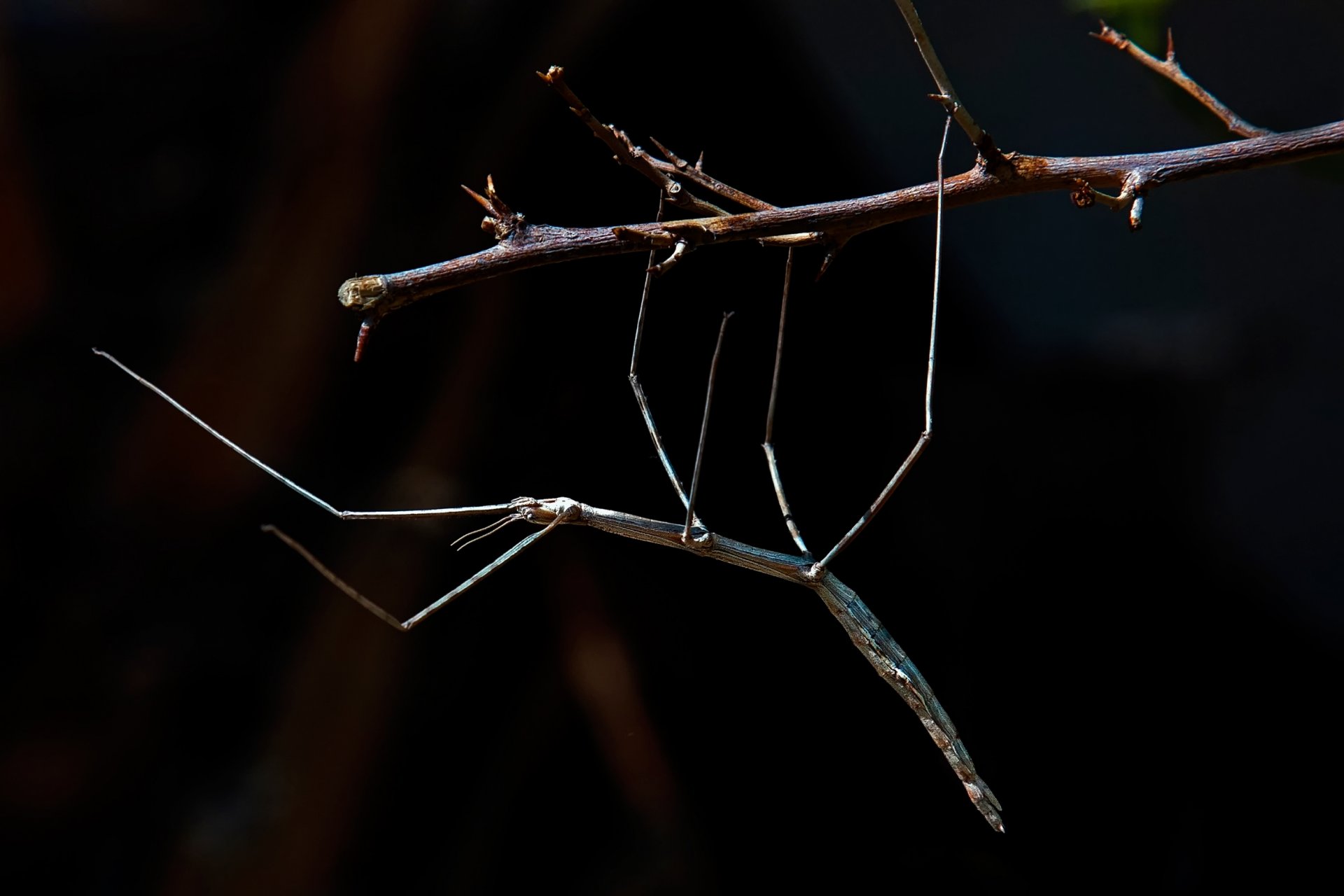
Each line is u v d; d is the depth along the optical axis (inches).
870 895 267.9
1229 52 303.6
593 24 238.1
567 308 263.1
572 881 270.8
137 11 294.5
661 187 94.4
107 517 261.1
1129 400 298.0
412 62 229.5
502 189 250.1
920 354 299.6
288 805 248.2
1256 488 291.1
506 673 268.1
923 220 288.4
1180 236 318.3
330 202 239.0
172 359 256.1
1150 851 263.3
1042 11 311.7
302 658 252.8
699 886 265.7
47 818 249.1
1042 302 316.2
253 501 257.3
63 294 290.0
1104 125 309.4
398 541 254.2
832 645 279.0
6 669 251.8
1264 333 302.4
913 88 299.9
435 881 265.0
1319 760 265.4
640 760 266.2
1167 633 281.4
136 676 252.5
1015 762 275.0
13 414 272.1
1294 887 254.8
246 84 279.6
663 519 276.8
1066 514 287.7
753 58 261.4
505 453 266.4
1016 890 263.7
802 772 273.7
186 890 243.3
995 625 282.5
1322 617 278.1
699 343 277.0
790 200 284.4
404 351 255.0
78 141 298.0
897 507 285.7
